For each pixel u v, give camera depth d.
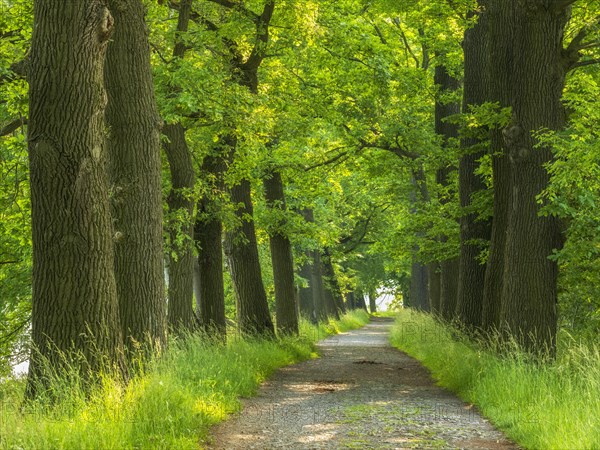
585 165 14.46
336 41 23.23
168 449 8.09
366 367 20.19
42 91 9.52
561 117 16.03
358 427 10.14
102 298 9.91
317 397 13.48
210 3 20.67
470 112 22.31
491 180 21.92
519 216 15.80
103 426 8.23
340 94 26.50
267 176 26.75
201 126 18.95
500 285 19.94
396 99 28.06
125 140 12.59
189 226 18.70
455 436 9.52
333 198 42.31
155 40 18.36
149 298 12.72
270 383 15.91
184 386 11.38
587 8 18.09
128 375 10.36
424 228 27.91
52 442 7.55
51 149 9.55
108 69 12.53
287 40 21.88
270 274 44.12
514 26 18.59
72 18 9.44
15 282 20.73
